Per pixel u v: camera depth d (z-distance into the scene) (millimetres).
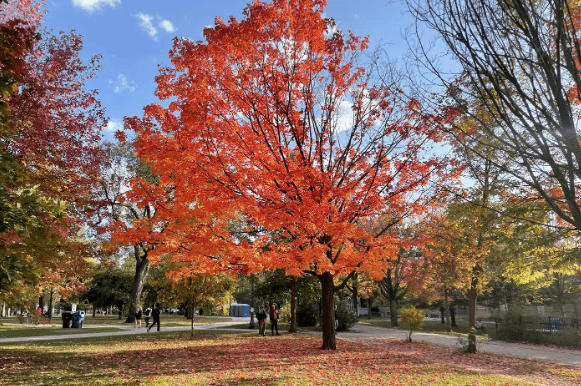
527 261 13742
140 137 9828
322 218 9469
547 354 16406
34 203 6203
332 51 10961
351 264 11602
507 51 4395
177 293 19125
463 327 35938
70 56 11352
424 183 10969
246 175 10133
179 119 9617
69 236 12703
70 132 11578
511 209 9258
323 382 8609
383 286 34688
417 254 29906
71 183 11875
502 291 32781
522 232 10219
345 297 45469
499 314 25766
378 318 55906
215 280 18891
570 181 4480
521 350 17672
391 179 11336
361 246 11570
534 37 4172
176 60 10211
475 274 15609
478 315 46875
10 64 5355
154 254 10664
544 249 12648
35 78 10359
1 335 19406
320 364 11156
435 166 10461
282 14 9992
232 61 10375
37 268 6617
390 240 10867
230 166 10297
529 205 9242
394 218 12398
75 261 11664
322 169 11688
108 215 20531
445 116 5586
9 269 6016
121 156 28141
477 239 14781
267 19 9758
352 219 11547
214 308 53625
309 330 26344
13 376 8641
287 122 11383
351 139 12500
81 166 11844
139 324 27359
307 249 9773
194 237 9992
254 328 26234
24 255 7051
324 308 14500
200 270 11984
